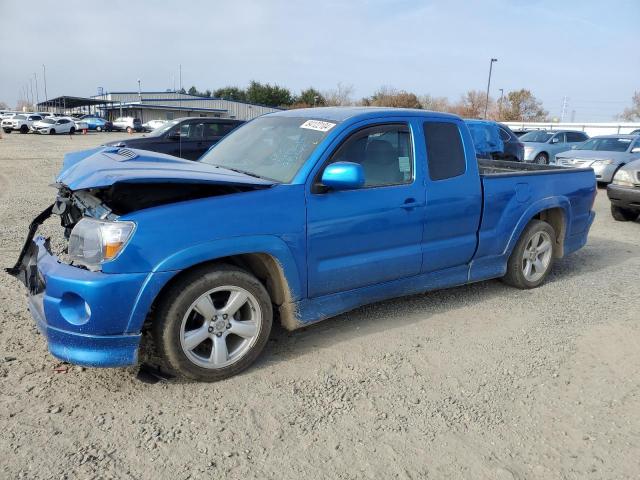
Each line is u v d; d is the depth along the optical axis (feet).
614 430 10.30
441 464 9.13
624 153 48.29
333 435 9.79
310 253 12.29
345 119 13.30
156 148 42.04
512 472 9.00
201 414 10.25
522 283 18.02
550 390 11.70
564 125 152.66
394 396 11.18
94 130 176.24
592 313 16.22
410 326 14.79
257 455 9.16
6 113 175.22
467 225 15.57
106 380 11.32
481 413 10.70
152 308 10.84
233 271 11.29
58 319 10.19
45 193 36.37
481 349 13.53
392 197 13.58
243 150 14.47
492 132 46.96
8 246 21.20
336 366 12.35
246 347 11.76
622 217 32.55
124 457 8.96
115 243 9.98
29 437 9.34
